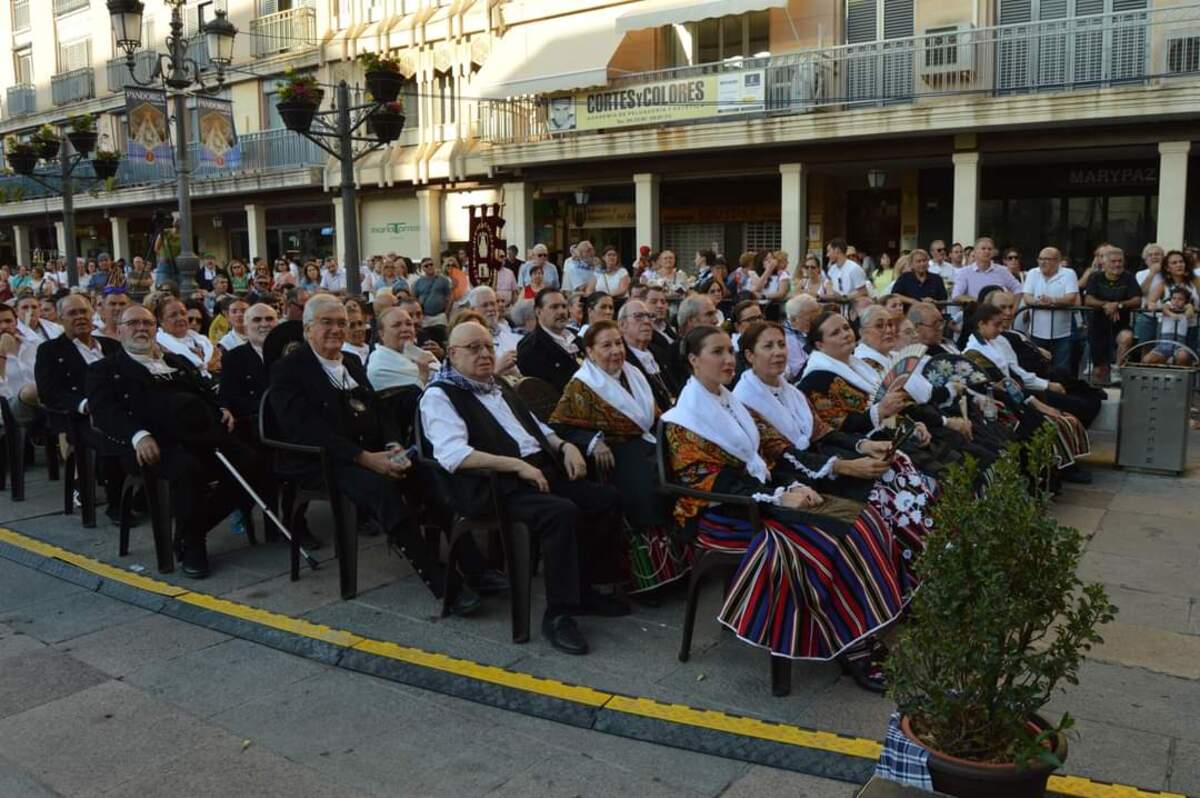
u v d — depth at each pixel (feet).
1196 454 27.17
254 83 86.94
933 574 9.37
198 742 12.53
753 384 15.72
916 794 9.31
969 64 51.13
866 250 64.23
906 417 17.37
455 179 72.59
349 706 13.48
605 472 17.16
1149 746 11.71
